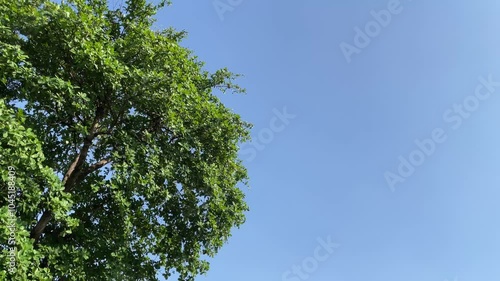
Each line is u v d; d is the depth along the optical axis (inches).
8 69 421.4
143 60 535.2
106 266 483.8
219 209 595.2
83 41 461.4
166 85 514.3
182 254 581.6
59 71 499.8
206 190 570.6
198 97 561.9
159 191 540.7
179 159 548.1
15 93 498.0
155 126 557.3
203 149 582.9
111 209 557.6
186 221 578.6
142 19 592.4
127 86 502.9
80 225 496.7
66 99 489.1
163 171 516.1
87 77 502.9
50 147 569.3
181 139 541.3
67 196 424.2
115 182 483.2
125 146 504.4
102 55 462.0
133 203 551.8
